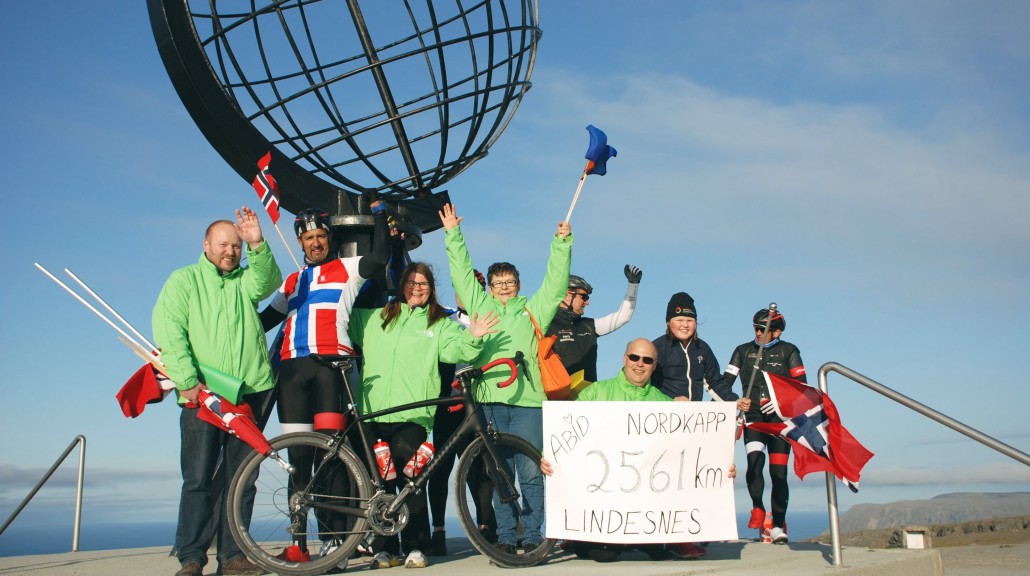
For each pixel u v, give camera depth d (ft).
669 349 20.90
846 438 16.48
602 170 18.49
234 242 16.25
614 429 16.70
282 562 15.16
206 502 15.40
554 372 17.72
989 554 24.80
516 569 15.79
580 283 20.92
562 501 16.61
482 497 18.17
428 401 16.34
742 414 20.30
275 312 17.62
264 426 17.06
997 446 15.87
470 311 17.56
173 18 19.20
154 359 15.97
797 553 18.69
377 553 16.76
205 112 19.44
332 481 15.80
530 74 22.09
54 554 22.21
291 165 20.39
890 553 18.56
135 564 19.34
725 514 16.67
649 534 16.40
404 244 21.11
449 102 20.80
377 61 21.02
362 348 17.67
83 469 24.11
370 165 21.79
